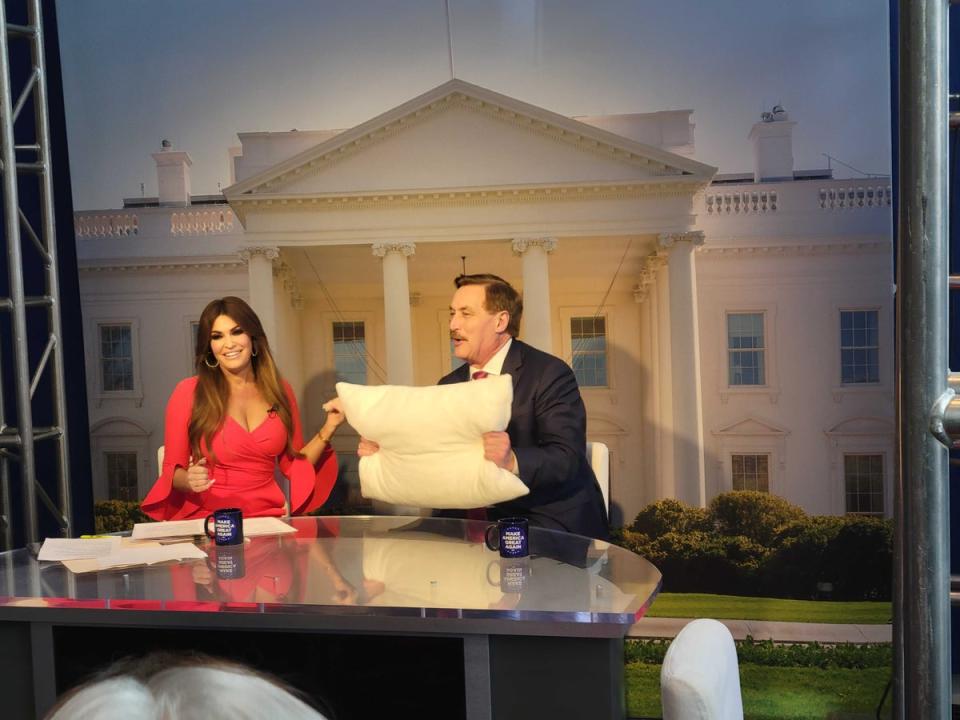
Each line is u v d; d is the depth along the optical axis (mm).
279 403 3016
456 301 2879
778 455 3615
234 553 2236
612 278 3686
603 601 1759
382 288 3799
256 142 3814
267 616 1783
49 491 3977
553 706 1729
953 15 3076
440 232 3752
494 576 1966
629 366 3691
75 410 4004
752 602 3637
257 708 295
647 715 3676
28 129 3865
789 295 3584
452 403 2482
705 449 3654
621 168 3641
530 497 2793
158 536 2439
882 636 3543
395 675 1945
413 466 2533
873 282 3531
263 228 3836
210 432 2920
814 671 3584
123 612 1829
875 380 3541
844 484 3578
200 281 3896
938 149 624
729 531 3650
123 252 3922
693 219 3619
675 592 3689
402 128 3738
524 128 3678
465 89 3691
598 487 2877
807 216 3551
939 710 653
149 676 314
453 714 1938
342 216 3799
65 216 3949
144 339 3947
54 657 1908
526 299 3719
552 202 3691
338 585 1910
